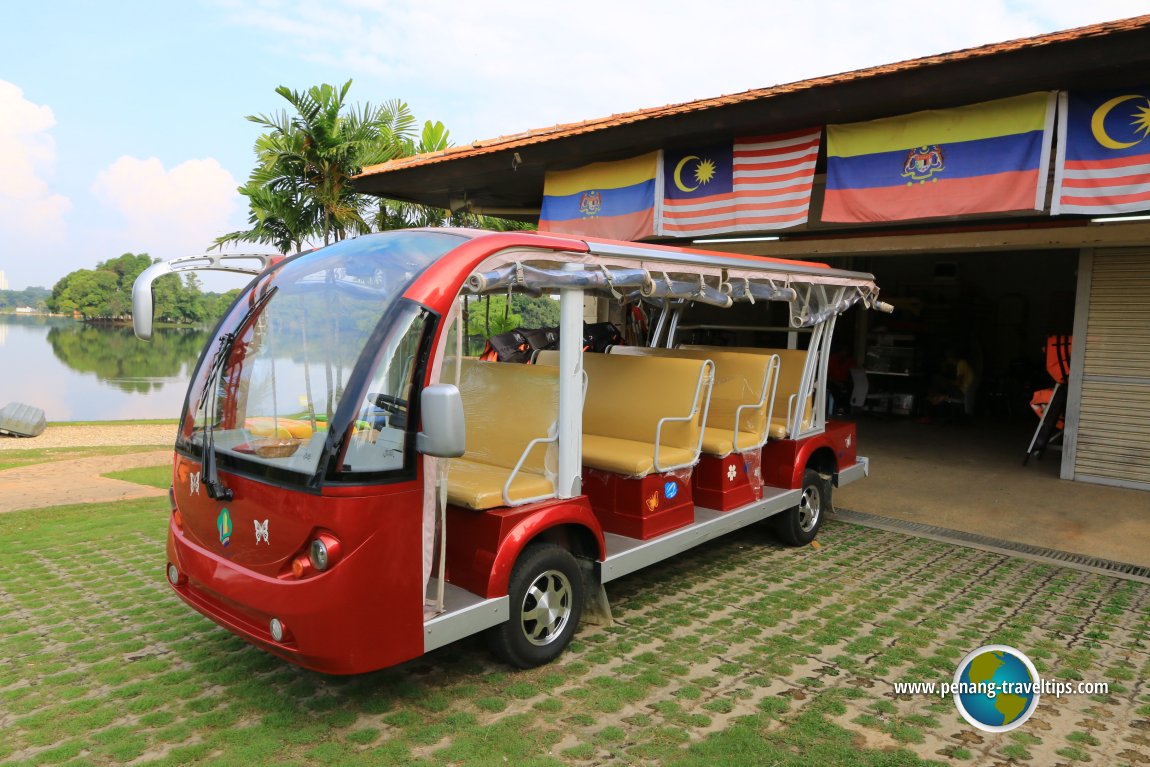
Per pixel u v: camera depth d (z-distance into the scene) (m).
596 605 3.97
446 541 3.40
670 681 3.41
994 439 10.04
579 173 8.15
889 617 4.21
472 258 3.09
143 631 3.93
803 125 6.49
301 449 2.86
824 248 8.80
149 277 3.64
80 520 6.14
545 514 3.41
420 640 2.93
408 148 13.30
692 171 7.28
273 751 2.82
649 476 4.11
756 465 5.01
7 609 4.21
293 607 2.73
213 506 3.15
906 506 6.67
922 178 5.93
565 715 3.10
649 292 3.81
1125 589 4.69
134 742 2.87
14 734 2.94
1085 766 2.82
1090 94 5.19
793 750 2.88
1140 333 6.97
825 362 5.71
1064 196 5.32
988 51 5.16
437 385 2.75
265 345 3.23
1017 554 5.36
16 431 12.70
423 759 2.78
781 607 4.33
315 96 12.25
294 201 12.76
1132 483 7.13
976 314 13.31
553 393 3.65
